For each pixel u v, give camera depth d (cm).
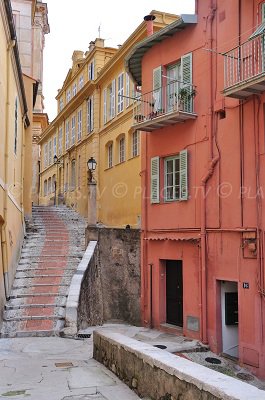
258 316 1108
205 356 1198
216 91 1293
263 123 1134
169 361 568
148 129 1520
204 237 1293
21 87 1759
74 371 809
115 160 2359
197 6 1384
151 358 601
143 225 1577
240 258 1174
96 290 1673
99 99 2678
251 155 1162
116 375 761
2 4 1152
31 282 1517
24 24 2514
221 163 1262
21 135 2016
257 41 1140
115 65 2341
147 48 1586
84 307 1459
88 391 674
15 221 1675
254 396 407
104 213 2484
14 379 758
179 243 1407
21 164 2011
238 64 1194
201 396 462
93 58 2769
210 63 1317
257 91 1128
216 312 1245
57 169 3666
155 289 1506
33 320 1291
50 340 1178
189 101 1370
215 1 1312
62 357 961
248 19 1194
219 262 1246
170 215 1453
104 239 1794
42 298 1409
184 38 1427
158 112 1473
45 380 747
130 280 1692
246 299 1147
